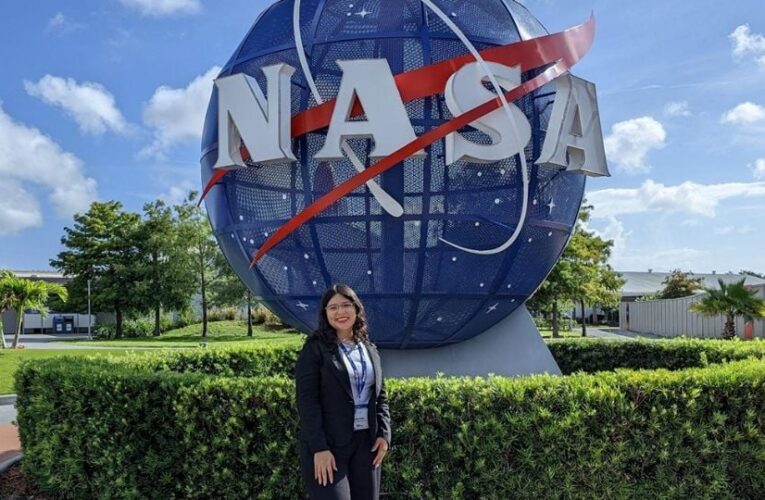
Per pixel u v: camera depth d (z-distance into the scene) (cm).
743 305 3186
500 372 737
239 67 686
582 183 720
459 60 598
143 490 576
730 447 525
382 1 639
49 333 6075
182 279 4881
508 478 495
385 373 717
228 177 670
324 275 630
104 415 592
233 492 540
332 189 605
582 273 3672
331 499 398
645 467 509
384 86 576
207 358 932
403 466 501
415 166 596
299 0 652
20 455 819
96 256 5197
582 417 497
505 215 622
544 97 656
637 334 5431
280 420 530
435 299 638
